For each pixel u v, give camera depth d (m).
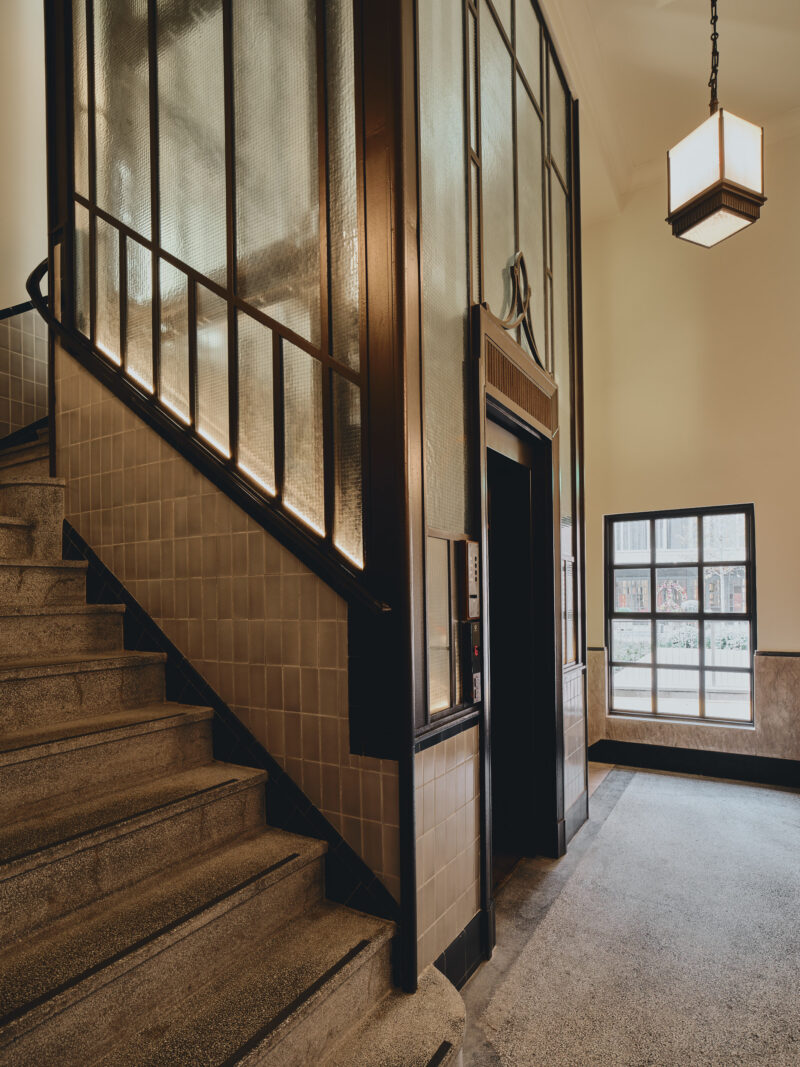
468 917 2.22
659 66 4.32
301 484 2.13
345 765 1.94
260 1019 1.38
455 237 2.41
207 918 1.51
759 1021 1.99
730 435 4.82
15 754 1.64
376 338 1.93
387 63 1.93
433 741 1.99
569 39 3.93
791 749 4.44
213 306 2.37
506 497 3.47
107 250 2.77
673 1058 1.84
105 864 1.58
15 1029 1.12
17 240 4.01
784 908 2.70
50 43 3.01
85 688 2.10
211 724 2.26
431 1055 1.51
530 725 3.31
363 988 1.67
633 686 5.21
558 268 3.94
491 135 2.87
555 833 3.23
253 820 2.05
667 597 5.11
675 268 5.12
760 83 4.41
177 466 2.39
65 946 1.37
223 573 2.25
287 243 2.20
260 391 2.23
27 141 4.14
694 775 4.74
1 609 2.12
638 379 5.23
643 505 5.16
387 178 1.92
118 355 2.71
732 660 4.82
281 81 2.22
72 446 2.77
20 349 3.84
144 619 2.48
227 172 2.33
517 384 2.88
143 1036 1.33
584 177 4.91
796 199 4.64
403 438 1.87
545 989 2.15
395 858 1.83
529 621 3.34
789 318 4.64
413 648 1.88
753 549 4.74
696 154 2.59
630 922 2.59
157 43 2.58
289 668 2.08
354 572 1.97
